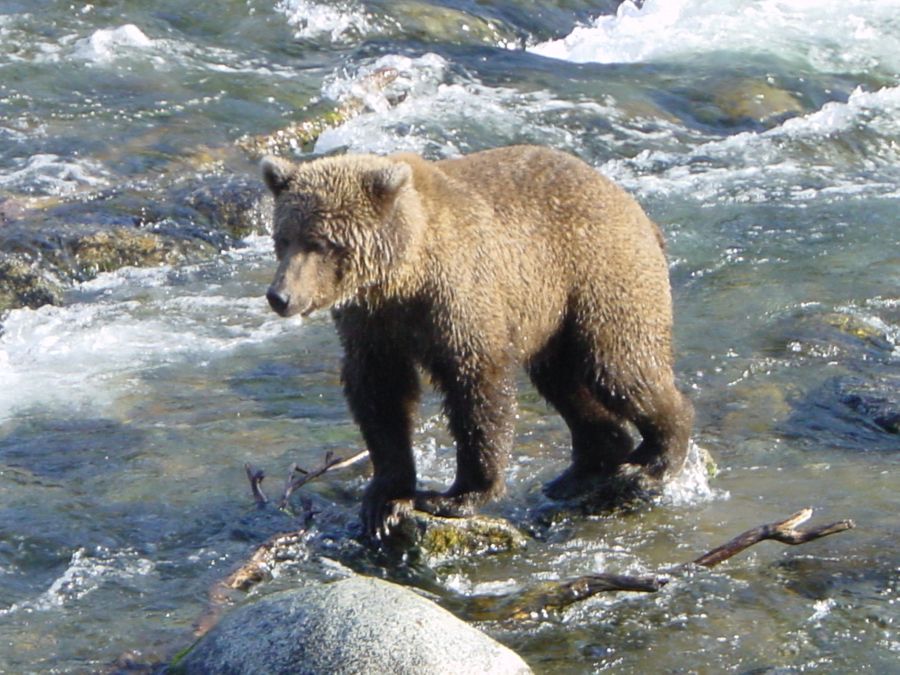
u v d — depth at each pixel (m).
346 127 23.80
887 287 17.92
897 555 11.15
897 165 24.11
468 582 10.94
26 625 10.23
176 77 25.03
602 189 11.75
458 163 11.45
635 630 10.12
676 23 31.03
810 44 29.70
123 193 20.58
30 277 17.80
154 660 9.72
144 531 11.68
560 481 12.47
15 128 22.52
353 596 9.20
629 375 11.78
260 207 20.44
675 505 12.17
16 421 14.10
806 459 13.11
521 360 11.42
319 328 16.98
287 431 13.77
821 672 9.56
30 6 27.52
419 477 12.69
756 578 10.85
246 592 10.73
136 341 16.50
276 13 28.39
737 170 23.27
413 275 10.64
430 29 28.88
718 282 18.27
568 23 31.08
